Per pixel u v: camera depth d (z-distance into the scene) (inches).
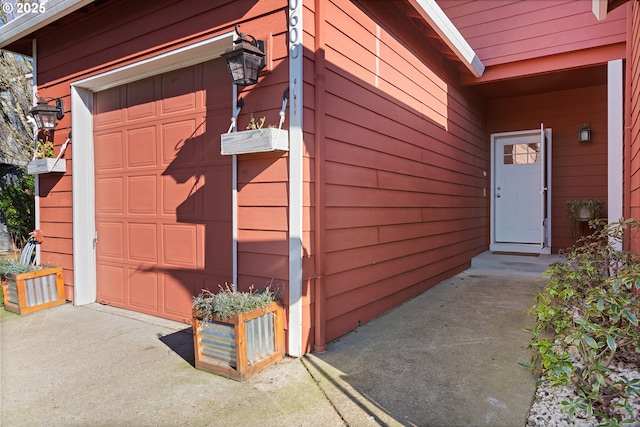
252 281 112.1
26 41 174.6
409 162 166.7
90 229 164.9
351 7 126.1
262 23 109.3
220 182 126.3
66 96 162.6
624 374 90.0
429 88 185.3
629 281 75.8
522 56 204.1
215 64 128.3
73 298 162.7
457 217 223.0
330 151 115.7
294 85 103.1
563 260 220.7
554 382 76.5
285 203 105.2
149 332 127.6
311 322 108.7
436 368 98.0
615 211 180.9
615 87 182.7
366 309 135.9
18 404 84.1
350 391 86.7
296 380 92.3
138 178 149.4
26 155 306.5
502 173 270.5
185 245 135.4
